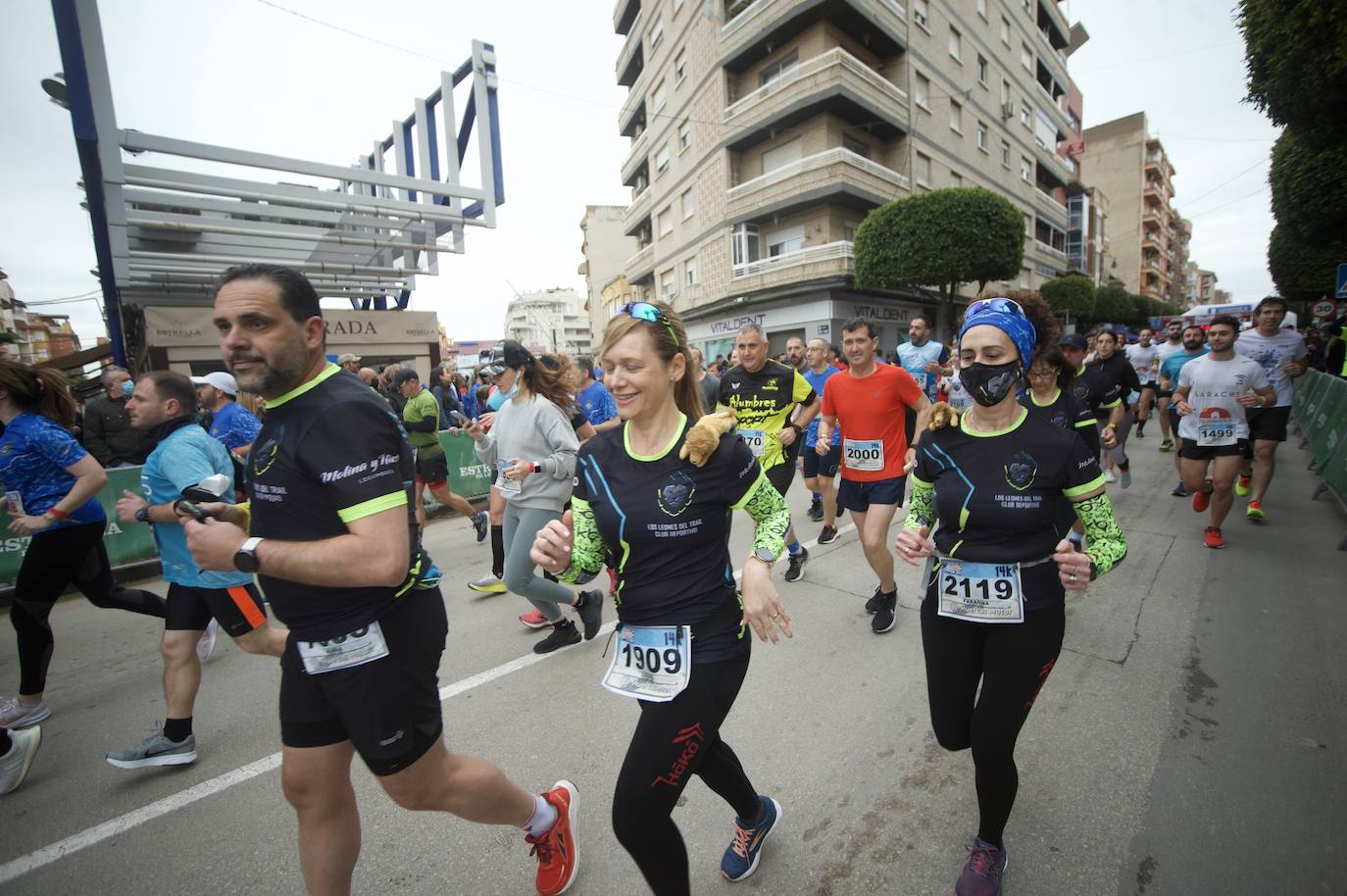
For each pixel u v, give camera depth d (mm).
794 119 18828
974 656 1991
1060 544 1736
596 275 45594
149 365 8680
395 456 1519
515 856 2180
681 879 1563
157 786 2680
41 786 2711
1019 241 16469
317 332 1540
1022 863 2002
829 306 18828
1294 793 2242
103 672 3887
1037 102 30812
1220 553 4781
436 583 1741
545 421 3609
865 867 2035
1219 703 2830
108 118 6012
